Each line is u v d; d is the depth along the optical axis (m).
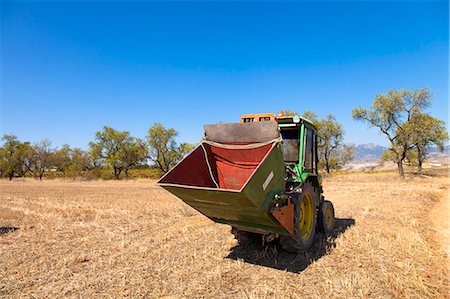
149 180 37.84
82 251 5.87
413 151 35.91
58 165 51.03
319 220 6.68
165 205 12.55
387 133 33.75
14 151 47.91
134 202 13.85
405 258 5.09
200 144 5.75
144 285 4.21
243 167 5.72
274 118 5.98
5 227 8.14
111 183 33.66
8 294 4.00
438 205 12.30
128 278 4.46
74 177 43.94
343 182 28.92
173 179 4.86
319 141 38.47
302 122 6.23
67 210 11.19
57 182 37.03
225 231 7.26
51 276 4.59
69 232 7.55
